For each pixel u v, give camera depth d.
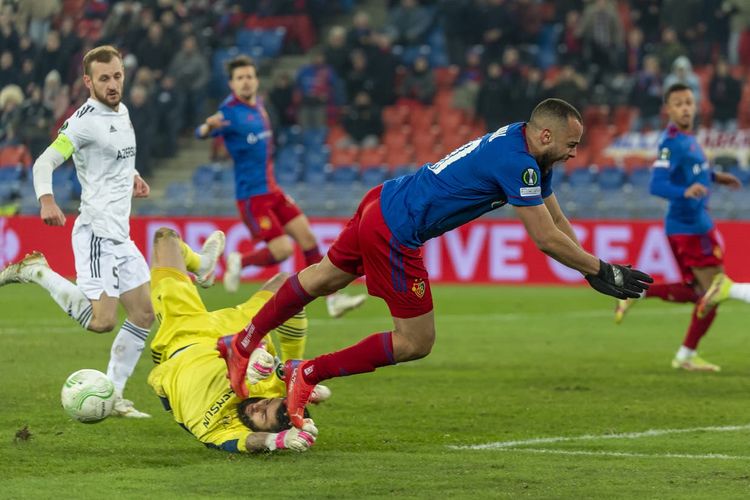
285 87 73.38
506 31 73.38
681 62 67.50
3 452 19.98
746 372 32.34
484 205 19.17
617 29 72.00
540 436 22.22
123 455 19.72
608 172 68.44
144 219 63.66
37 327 42.78
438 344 38.66
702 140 67.94
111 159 24.14
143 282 24.20
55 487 17.17
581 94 68.88
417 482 17.62
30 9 77.69
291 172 72.25
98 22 78.19
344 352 19.47
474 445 21.16
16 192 71.38
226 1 83.50
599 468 18.89
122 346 23.77
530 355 35.91
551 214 20.56
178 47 75.31
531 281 62.03
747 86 72.75
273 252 40.22
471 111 74.38
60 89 73.38
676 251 33.28
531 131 18.75
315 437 20.38
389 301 19.59
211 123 39.28
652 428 23.27
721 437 22.16
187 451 20.03
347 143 73.69
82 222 24.23
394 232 19.17
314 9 82.44
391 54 73.56
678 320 47.31
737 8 73.88
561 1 75.44
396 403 26.25
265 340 20.38
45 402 25.47
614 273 18.72
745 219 61.78
